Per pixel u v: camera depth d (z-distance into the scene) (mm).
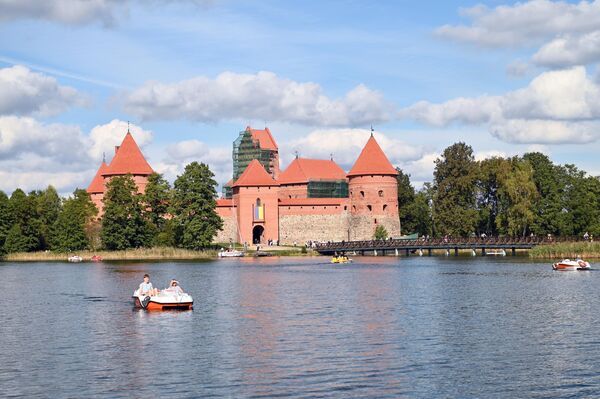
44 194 161000
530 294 55844
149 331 40406
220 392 27594
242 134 192375
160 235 122188
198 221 119438
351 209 144500
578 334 37844
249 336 38375
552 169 134375
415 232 161125
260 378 29406
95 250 122125
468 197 144375
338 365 31344
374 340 36719
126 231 119562
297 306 50594
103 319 45219
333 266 94688
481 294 56344
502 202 135875
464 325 41031
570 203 126938
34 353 34594
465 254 123938
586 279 67938
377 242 122750
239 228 140625
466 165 143500
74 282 72125
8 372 30812
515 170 129250
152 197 126688
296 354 33594
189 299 49688
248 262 106500
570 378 29172
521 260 99375
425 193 164000
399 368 30781
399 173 164125
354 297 55656
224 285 67125
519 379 29062
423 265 93562
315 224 143500
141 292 50938
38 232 129125
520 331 38906
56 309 50406
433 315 45125
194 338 38031
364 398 26781
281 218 142500
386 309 48281
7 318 46156
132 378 29672
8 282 72688
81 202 129750
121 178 121625
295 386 28250
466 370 30422
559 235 126500
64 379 29641
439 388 27938
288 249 130500
